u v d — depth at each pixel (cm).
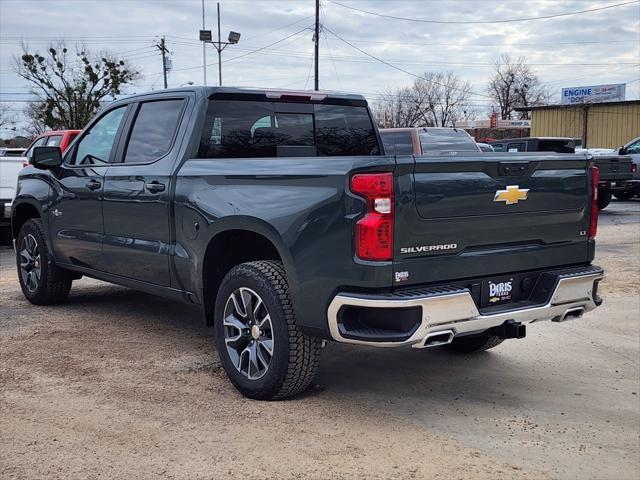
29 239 679
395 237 372
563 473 353
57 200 625
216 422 396
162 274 513
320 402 435
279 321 411
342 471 341
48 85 5244
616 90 4434
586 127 3747
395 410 428
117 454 352
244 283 430
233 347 447
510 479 342
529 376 508
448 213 390
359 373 501
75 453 353
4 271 914
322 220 388
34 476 328
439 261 390
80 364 496
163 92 538
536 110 3953
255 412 412
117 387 450
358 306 375
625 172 1658
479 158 397
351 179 377
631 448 388
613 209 1823
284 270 423
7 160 1174
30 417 398
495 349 576
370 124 604
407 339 370
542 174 433
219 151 504
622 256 1041
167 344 551
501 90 8038
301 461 350
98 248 577
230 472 336
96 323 614
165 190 496
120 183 543
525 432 404
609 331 637
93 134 606
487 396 462
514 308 417
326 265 387
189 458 350
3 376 467
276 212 410
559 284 433
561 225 449
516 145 1795
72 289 768
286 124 542
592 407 449
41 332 581
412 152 1255
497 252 416
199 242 467
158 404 421
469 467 352
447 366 525
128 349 536
